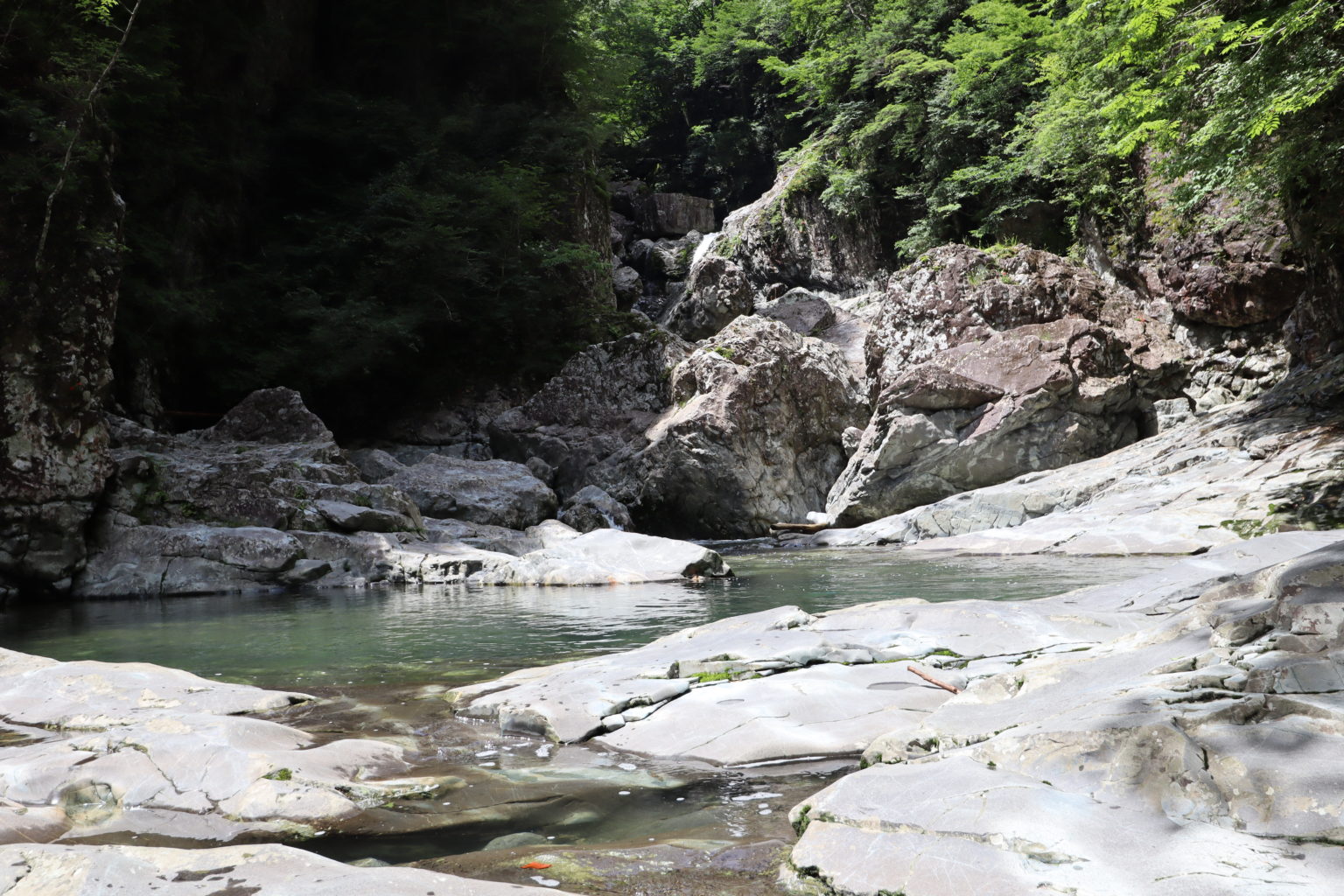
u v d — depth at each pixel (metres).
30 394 11.04
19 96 11.70
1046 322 17.27
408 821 2.86
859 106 28.05
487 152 25.00
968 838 2.17
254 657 6.36
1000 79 23.75
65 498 11.23
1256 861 1.93
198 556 11.51
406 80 25.81
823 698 3.86
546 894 2.07
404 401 21.88
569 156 25.69
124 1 16.72
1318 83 11.36
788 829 2.69
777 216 29.62
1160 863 1.96
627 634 6.86
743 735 3.56
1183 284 17.22
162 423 17.53
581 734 3.80
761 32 36.16
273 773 3.15
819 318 25.50
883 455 16.27
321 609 9.16
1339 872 1.85
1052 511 13.24
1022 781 2.40
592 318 24.45
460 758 3.55
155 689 4.66
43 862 2.23
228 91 21.38
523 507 15.52
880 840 2.27
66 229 11.45
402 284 21.75
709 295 26.98
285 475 13.09
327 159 23.58
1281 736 2.39
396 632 7.35
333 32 25.17
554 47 26.61
